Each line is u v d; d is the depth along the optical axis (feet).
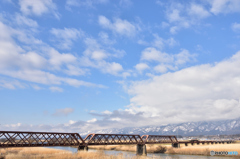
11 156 145.89
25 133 153.28
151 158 180.14
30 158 141.59
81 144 188.24
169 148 294.25
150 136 294.87
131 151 302.25
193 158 201.05
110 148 360.28
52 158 141.79
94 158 143.95
